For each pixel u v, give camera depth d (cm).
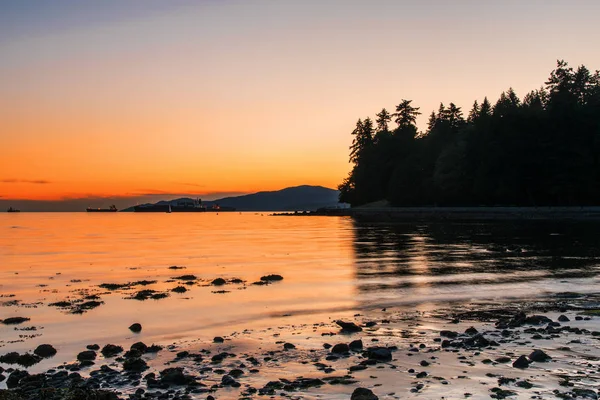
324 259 3494
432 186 11800
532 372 1066
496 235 5166
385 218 10994
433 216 10169
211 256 3859
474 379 1030
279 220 14312
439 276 2553
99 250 4550
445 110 14150
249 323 1634
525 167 9494
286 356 1245
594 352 1209
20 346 1402
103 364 1216
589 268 2739
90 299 2097
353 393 938
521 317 1584
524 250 3647
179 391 1010
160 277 2734
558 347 1255
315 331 1505
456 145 11688
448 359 1174
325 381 1045
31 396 978
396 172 12525
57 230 9069
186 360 1231
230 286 2384
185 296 2134
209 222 13700
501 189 9481
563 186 9138
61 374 1130
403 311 1767
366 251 3938
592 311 1695
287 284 2416
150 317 1748
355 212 13575
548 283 2291
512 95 13250
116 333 1530
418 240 4897
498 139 9856
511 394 938
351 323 1518
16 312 1844
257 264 3272
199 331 1538
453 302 1911
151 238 6359
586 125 9169
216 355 1257
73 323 1667
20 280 2658
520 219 8244
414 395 947
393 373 1082
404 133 13850
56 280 2655
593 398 914
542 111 10088
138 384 1060
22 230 9131
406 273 2680
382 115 14800
